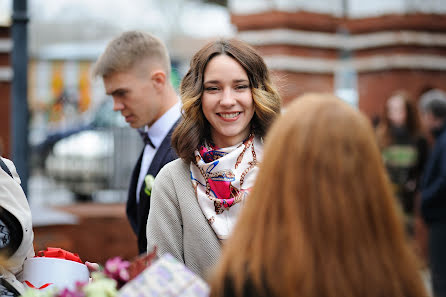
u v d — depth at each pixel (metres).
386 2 7.74
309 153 1.44
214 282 1.49
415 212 6.55
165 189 2.44
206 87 2.43
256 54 2.45
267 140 1.54
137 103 3.12
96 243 5.75
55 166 7.23
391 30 7.78
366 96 7.98
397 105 6.33
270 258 1.43
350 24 7.75
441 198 5.44
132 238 5.90
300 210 1.42
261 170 1.51
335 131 1.45
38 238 5.12
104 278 1.86
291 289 1.40
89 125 7.18
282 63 7.09
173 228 2.41
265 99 2.41
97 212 5.95
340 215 1.41
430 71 7.88
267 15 7.11
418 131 6.36
